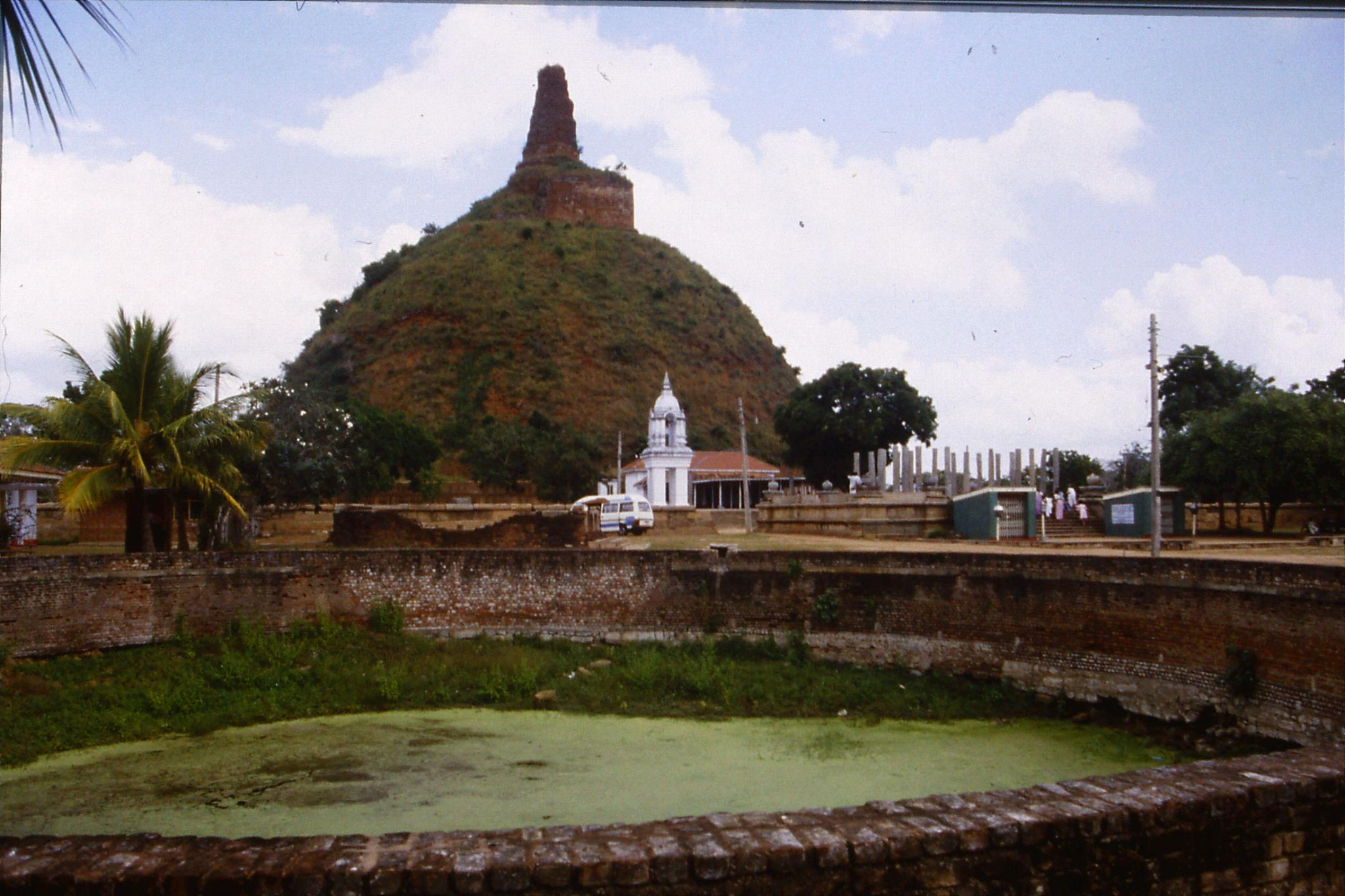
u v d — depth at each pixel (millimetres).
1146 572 21047
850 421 65875
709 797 15906
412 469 65375
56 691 21219
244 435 28688
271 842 6242
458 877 5805
